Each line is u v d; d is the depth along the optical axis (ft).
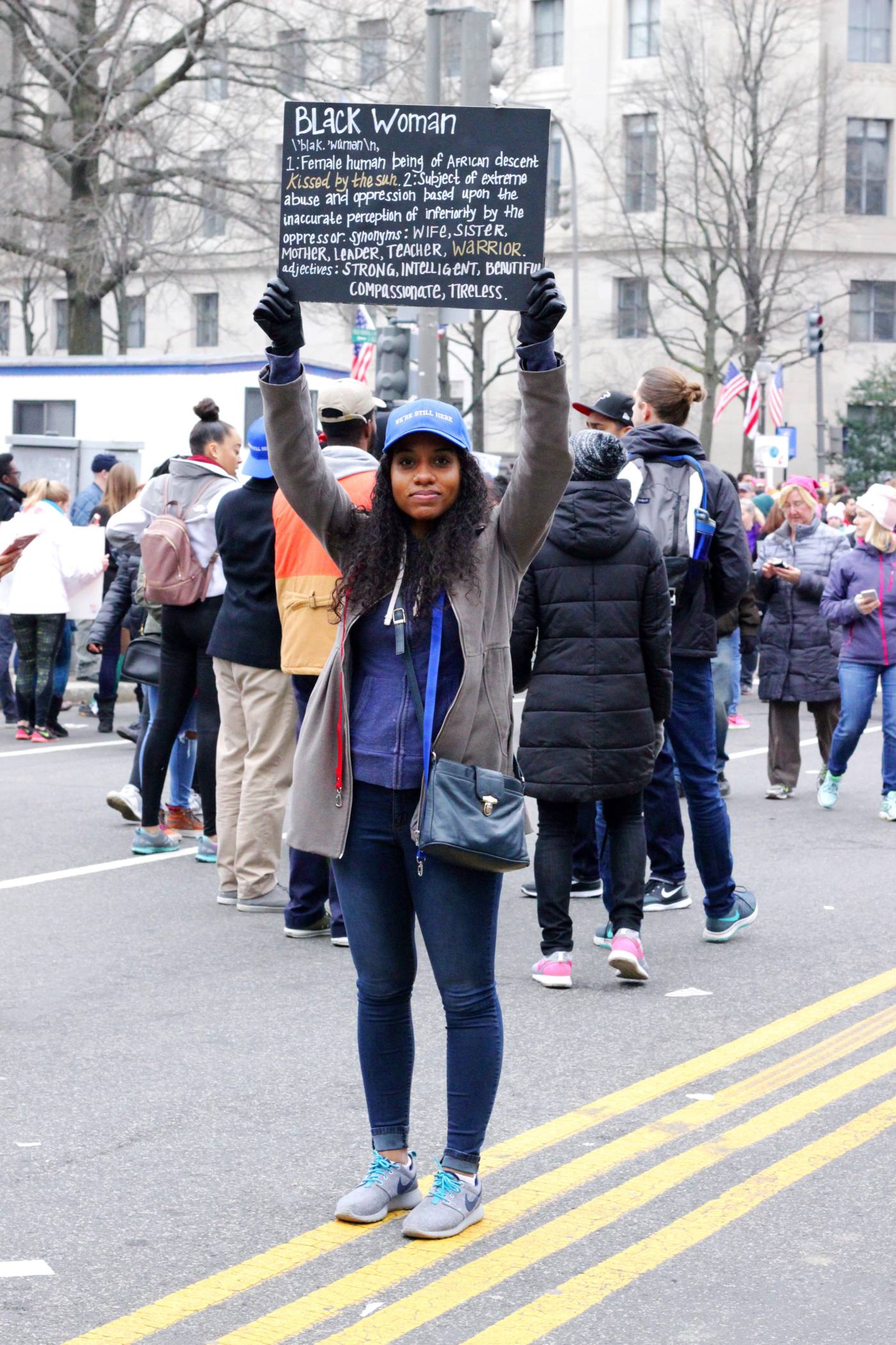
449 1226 12.81
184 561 25.80
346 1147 14.83
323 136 13.32
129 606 36.68
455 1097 13.02
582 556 19.63
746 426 99.04
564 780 19.51
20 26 92.79
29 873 27.07
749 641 48.16
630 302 159.33
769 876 27.09
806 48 153.17
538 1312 11.57
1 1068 16.98
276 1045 17.80
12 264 107.96
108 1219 13.20
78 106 93.30
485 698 12.56
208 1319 11.46
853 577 32.73
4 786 36.09
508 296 13.28
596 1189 13.84
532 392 12.16
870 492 32.78
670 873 24.77
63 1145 14.83
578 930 23.36
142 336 174.50
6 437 68.39
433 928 12.73
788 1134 15.15
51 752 41.75
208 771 27.22
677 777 34.50
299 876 22.48
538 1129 15.25
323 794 12.83
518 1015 19.02
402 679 12.64
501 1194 13.74
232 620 23.77
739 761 41.45
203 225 99.19
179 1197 13.65
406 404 12.71
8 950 21.98
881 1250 12.63
